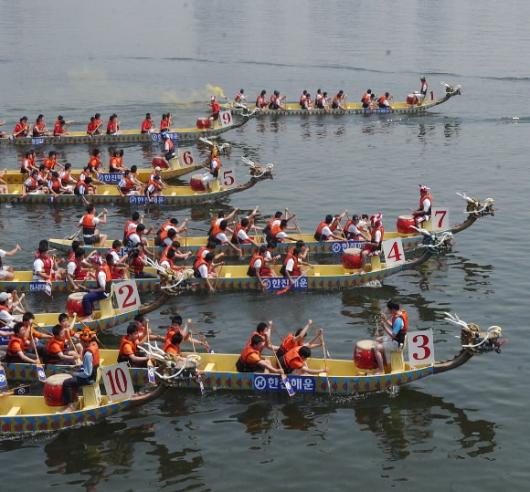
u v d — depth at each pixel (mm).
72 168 54969
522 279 34969
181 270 33375
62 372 26078
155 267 30344
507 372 26750
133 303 29953
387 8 158000
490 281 34875
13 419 23328
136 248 34781
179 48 110500
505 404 24719
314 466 21672
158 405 24969
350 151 59156
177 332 25469
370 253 34594
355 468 21578
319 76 88750
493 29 124812
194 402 25094
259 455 22250
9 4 175125
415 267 36688
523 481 20891
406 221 38594
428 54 101125
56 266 34344
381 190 49094
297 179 51938
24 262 37625
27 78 89062
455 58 97688
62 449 22750
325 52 104625
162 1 182625
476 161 55531
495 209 44844
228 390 25625
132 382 25203
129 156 58312
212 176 46844
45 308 32469
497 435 23047
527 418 23922
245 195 48688
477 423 23688
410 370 25000
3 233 41875
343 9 157750
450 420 23844
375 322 30969
